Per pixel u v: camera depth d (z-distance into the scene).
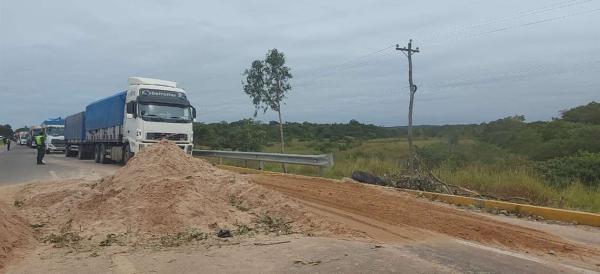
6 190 14.12
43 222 9.23
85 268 6.21
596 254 7.21
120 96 24.91
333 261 6.17
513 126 30.66
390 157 21.80
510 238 8.00
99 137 29.03
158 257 6.64
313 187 13.71
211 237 7.74
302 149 34.09
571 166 17.08
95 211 9.10
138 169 10.45
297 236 7.69
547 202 12.51
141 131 22.25
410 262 6.21
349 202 11.13
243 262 6.25
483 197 13.25
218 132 37.59
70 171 21.84
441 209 10.60
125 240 7.66
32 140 64.44
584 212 10.13
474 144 27.75
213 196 9.67
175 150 11.22
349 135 47.41
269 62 25.28
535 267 6.23
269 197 9.72
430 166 18.59
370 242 7.31
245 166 22.55
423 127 39.38
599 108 33.19
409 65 17.66
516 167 16.95
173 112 23.08
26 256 6.86
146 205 8.78
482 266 6.15
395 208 10.47
